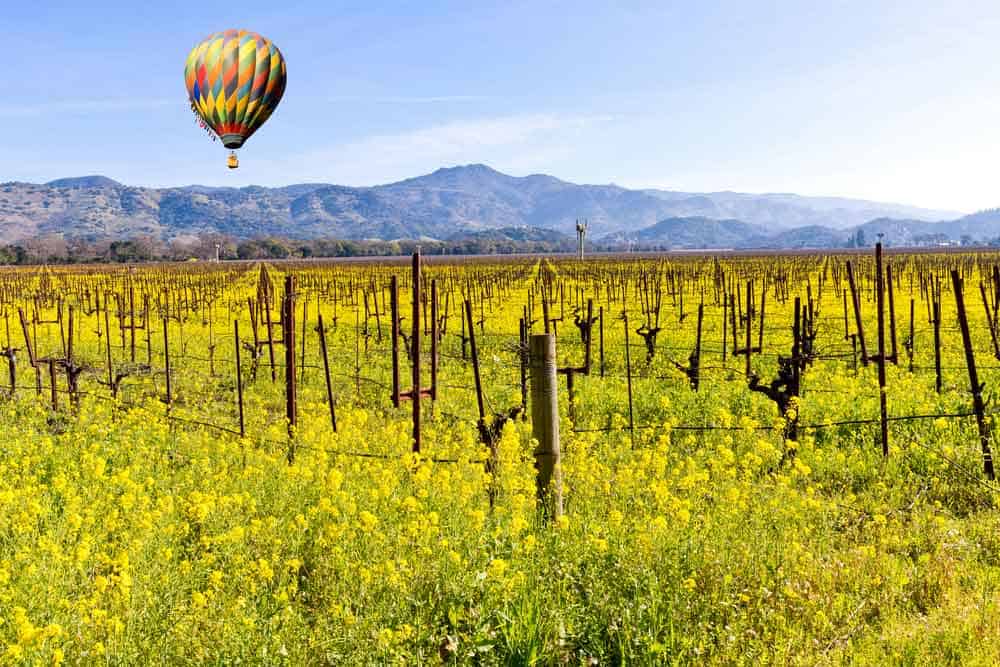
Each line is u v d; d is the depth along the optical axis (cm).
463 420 1348
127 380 1952
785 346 2331
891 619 600
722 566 659
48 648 526
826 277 6234
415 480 868
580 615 580
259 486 949
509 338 2778
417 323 1052
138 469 1058
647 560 657
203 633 559
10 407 1533
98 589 602
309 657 541
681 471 1046
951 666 542
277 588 650
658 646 532
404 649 533
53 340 2825
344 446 1188
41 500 885
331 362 2248
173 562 705
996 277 1684
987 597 631
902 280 5747
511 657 542
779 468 1030
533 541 659
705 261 11150
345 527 715
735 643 556
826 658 543
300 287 5956
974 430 1146
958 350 2131
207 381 1994
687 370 1636
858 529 820
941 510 869
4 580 598
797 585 635
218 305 4544
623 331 2855
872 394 1470
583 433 1247
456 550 683
